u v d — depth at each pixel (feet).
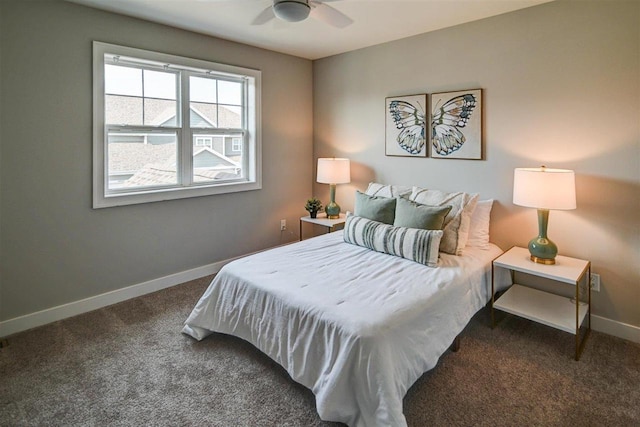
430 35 10.77
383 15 9.48
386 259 8.46
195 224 11.56
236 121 12.57
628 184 7.83
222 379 6.68
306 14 7.29
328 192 14.47
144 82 10.25
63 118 8.68
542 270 7.77
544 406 5.96
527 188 7.93
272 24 10.17
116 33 9.30
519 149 9.34
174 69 10.82
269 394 6.29
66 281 9.08
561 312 7.98
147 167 10.53
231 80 12.26
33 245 8.52
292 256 8.67
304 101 14.24
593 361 7.23
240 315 7.32
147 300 10.13
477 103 9.92
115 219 9.81
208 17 9.64
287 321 6.40
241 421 5.69
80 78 8.84
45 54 8.30
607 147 8.02
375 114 12.43
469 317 7.70
